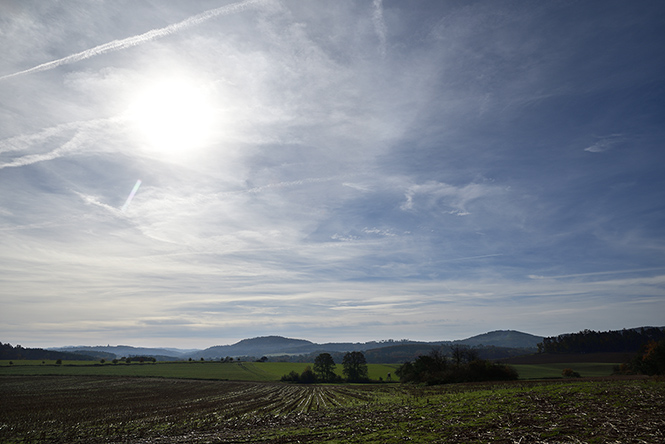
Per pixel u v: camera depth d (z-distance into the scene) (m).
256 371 148.25
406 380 94.56
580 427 18.59
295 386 94.56
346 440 21.61
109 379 109.06
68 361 176.12
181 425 33.75
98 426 34.00
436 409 31.17
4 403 54.03
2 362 161.88
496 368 73.88
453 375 74.75
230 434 27.56
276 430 28.05
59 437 28.83
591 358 147.38
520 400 30.19
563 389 34.53
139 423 35.41
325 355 127.19
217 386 92.12
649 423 18.27
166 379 113.69
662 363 62.78
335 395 63.09
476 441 17.91
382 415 31.30
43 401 56.81
